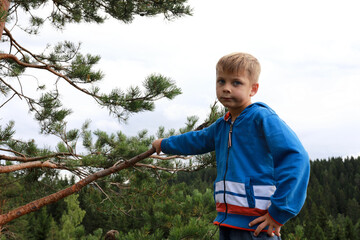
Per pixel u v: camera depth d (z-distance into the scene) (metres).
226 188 1.60
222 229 1.60
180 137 2.12
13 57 5.37
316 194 103.75
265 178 1.52
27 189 6.55
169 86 4.95
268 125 1.53
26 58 6.38
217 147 1.83
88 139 5.44
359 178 127.06
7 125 5.36
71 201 22.75
